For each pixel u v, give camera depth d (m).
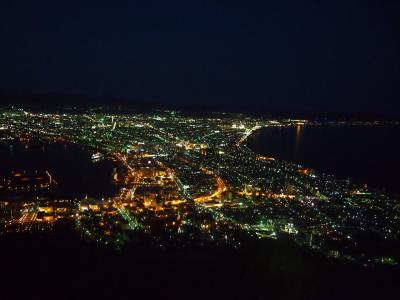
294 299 22.22
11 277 23.48
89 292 22.19
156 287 23.14
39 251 28.92
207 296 22.25
